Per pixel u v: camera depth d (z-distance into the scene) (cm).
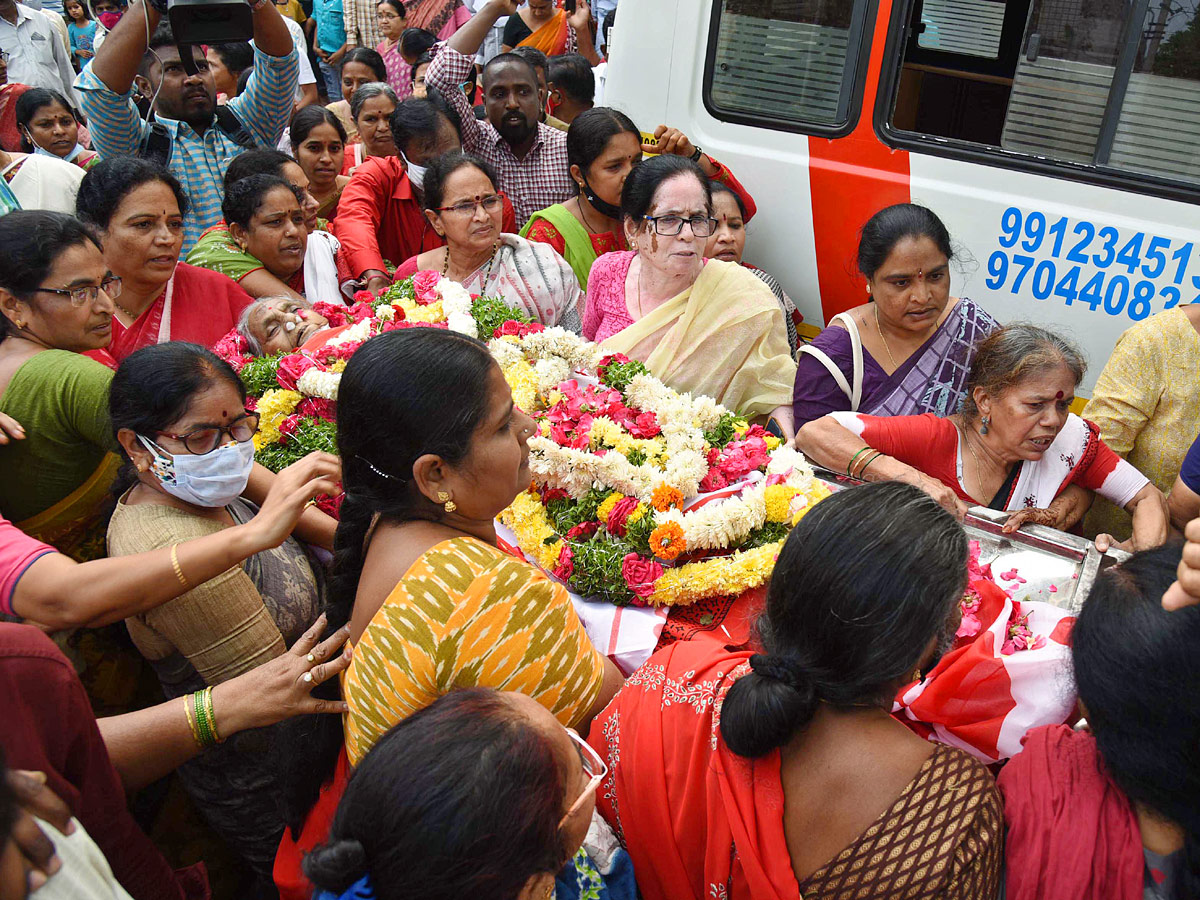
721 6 377
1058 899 126
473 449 153
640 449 242
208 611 193
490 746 106
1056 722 159
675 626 209
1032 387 232
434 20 777
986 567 219
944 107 357
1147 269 313
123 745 172
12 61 723
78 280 234
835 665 128
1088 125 316
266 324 283
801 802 131
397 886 101
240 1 381
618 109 414
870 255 279
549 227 399
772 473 234
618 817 157
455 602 150
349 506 166
